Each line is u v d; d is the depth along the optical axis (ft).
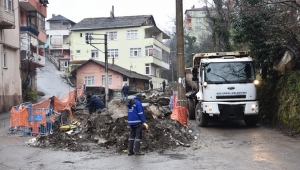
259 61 50.31
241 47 77.00
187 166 25.96
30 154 31.30
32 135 43.39
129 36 192.34
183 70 47.06
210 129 45.85
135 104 30.89
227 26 82.02
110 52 194.39
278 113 44.98
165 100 76.95
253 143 35.06
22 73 109.40
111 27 192.95
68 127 42.63
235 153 30.50
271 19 47.52
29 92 107.76
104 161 28.22
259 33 48.96
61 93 134.51
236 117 44.98
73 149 33.27
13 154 31.27
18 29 96.78
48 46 257.34
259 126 47.55
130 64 191.72
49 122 43.80
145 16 201.46
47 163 27.76
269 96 49.44
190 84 58.75
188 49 201.36
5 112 83.56
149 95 109.70
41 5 131.03
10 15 84.07
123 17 202.80
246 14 48.47
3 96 85.05
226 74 45.68
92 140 36.86
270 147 32.68
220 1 83.41
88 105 53.06
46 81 163.94
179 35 47.19
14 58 94.38
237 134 41.29
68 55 255.09
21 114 44.57
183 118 44.93
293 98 40.91
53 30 257.55
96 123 39.32
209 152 31.22
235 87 45.01
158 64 199.41
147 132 34.58
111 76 168.86
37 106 47.98
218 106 44.96
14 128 46.37
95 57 197.57
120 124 36.63
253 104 44.91
